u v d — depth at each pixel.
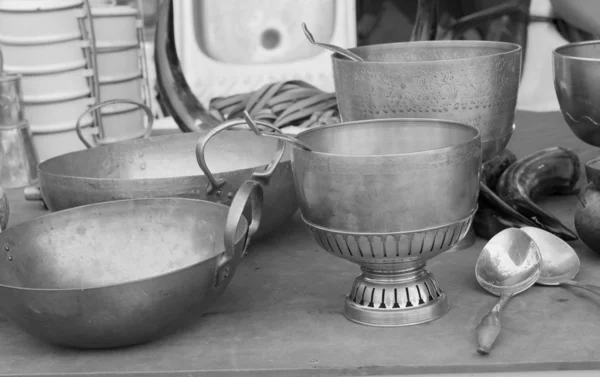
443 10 1.90
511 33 1.88
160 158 1.27
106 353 0.85
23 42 1.44
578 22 1.80
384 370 0.80
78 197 1.04
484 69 1.00
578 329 0.85
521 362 0.79
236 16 1.73
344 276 1.02
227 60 1.74
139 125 1.61
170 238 0.98
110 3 1.65
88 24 1.46
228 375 0.81
